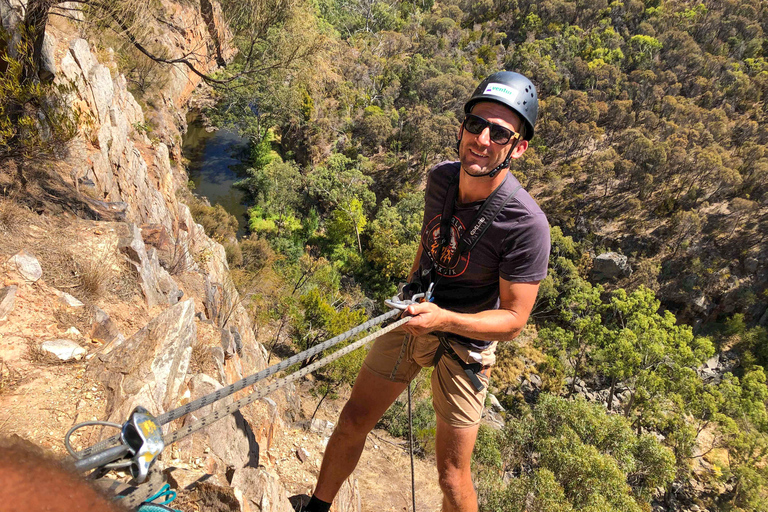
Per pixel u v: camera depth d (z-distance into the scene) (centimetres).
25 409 388
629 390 5453
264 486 375
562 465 2727
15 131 779
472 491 255
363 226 6009
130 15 1030
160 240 1032
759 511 4441
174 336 484
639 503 3278
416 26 10906
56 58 1142
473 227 228
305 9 1335
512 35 11981
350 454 275
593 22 12088
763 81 9875
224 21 1202
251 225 5309
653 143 8019
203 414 488
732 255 7138
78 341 478
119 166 1312
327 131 7081
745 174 7869
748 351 6562
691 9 12312
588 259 7019
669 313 5956
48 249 594
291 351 2473
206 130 6341
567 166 8138
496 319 222
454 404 247
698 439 5438
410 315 199
